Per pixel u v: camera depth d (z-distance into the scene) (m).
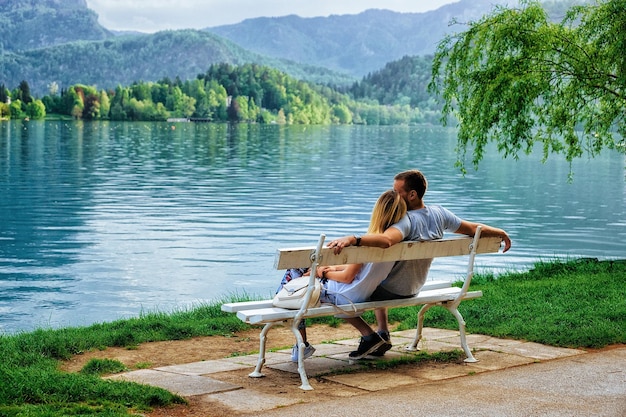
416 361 6.79
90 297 16.06
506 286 11.46
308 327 9.12
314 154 79.31
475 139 14.53
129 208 32.22
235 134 139.62
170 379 6.27
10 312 14.65
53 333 8.48
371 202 35.09
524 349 7.18
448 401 5.36
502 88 13.95
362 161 68.12
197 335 8.69
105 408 5.14
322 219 29.16
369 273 6.48
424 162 67.44
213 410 5.32
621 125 15.19
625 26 13.49
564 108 14.30
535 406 5.20
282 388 5.96
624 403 5.27
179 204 33.75
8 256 21.02
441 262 19.84
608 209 33.19
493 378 6.05
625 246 23.47
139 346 8.16
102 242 23.45
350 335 8.65
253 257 20.94
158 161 64.38
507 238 7.20
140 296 16.16
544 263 14.52
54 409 5.08
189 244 23.11
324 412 5.14
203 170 54.78
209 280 17.88
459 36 14.91
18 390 5.39
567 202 35.88
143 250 21.98
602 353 6.87
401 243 6.39
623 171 57.28
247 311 6.17
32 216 29.61
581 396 5.46
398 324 9.03
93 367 6.87
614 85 13.87
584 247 23.19
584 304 9.27
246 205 33.56
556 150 14.88
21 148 80.75
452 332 8.18
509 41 14.25
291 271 6.89
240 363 6.95
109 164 59.66
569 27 14.40
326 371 6.48
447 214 6.91
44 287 17.03
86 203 33.94
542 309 9.01
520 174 53.75
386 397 5.52
